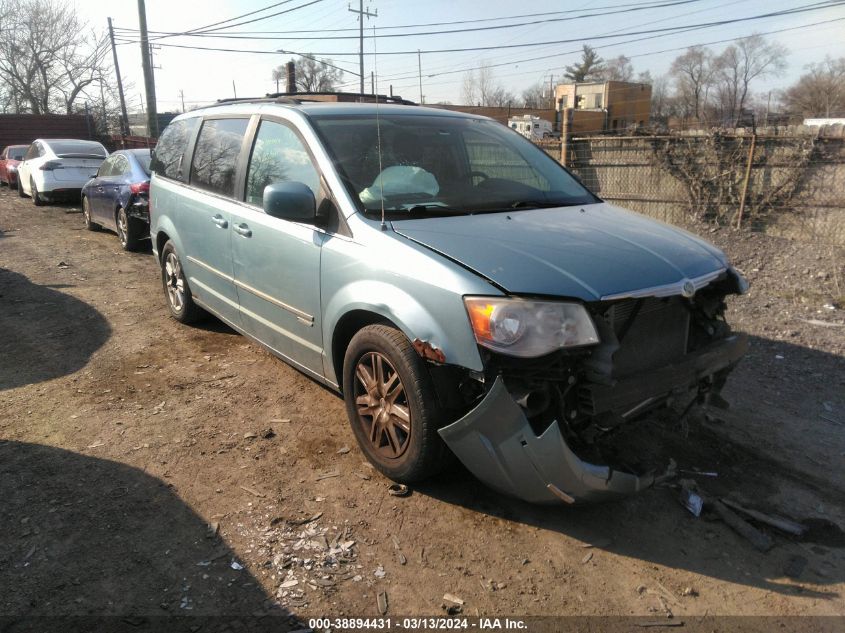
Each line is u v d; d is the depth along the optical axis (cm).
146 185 923
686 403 332
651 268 306
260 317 442
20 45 4244
